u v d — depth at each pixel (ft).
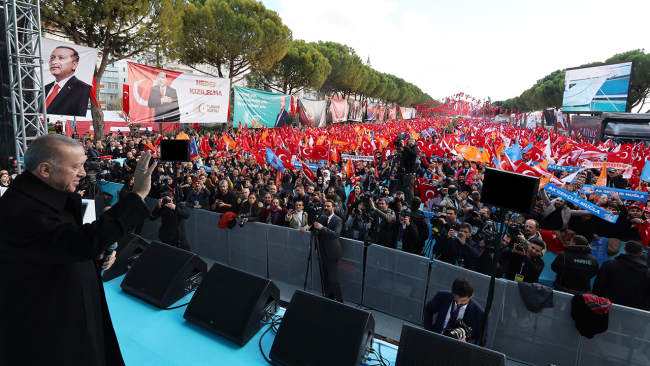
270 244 21.99
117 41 64.54
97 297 5.01
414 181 34.99
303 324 9.01
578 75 114.52
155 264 11.96
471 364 7.56
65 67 38.22
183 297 11.78
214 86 57.47
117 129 97.86
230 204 27.12
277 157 34.58
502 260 17.51
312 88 149.69
